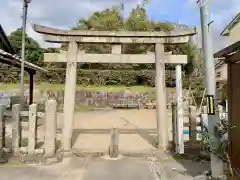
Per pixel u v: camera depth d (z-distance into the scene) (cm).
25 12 1205
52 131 716
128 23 2767
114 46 817
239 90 462
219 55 489
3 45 1617
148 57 820
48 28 779
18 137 715
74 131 1134
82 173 587
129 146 857
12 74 2422
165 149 798
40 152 712
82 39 802
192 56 2667
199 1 512
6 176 562
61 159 693
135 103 2230
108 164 656
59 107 2041
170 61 806
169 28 2720
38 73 2564
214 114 498
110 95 2295
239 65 464
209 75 499
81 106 2206
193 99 1844
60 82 2552
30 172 589
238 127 461
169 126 1293
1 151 705
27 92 2155
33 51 2648
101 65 2767
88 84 2539
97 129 1200
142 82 2638
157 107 815
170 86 2580
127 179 550
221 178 488
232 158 482
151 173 588
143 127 1277
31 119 712
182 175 567
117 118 1616
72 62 795
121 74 2605
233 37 887
